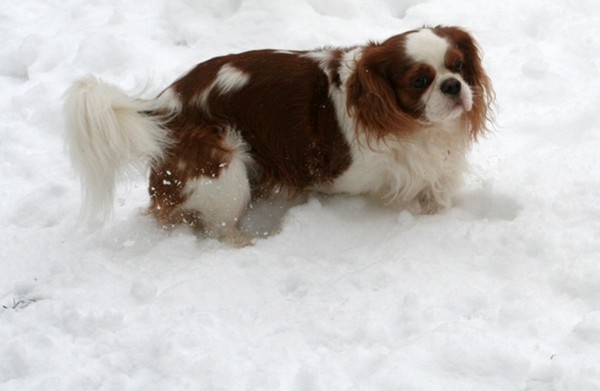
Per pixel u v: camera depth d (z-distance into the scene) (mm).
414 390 1816
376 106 2084
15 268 2107
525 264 1989
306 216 2146
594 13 2557
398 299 1961
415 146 2127
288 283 2037
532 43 2492
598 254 1983
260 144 2166
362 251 2078
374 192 2195
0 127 2465
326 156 2160
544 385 1816
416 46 2057
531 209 2086
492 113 2229
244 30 2607
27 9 2842
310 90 2141
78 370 1898
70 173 2326
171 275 2053
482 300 1935
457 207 2176
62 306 1989
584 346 1842
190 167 2125
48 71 2625
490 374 1828
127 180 2154
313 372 1847
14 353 1919
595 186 2098
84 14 2770
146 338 1926
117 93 2086
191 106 2148
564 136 2250
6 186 2316
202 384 1856
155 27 2688
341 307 1959
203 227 2176
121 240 2143
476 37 2531
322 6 2643
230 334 1928
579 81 2393
